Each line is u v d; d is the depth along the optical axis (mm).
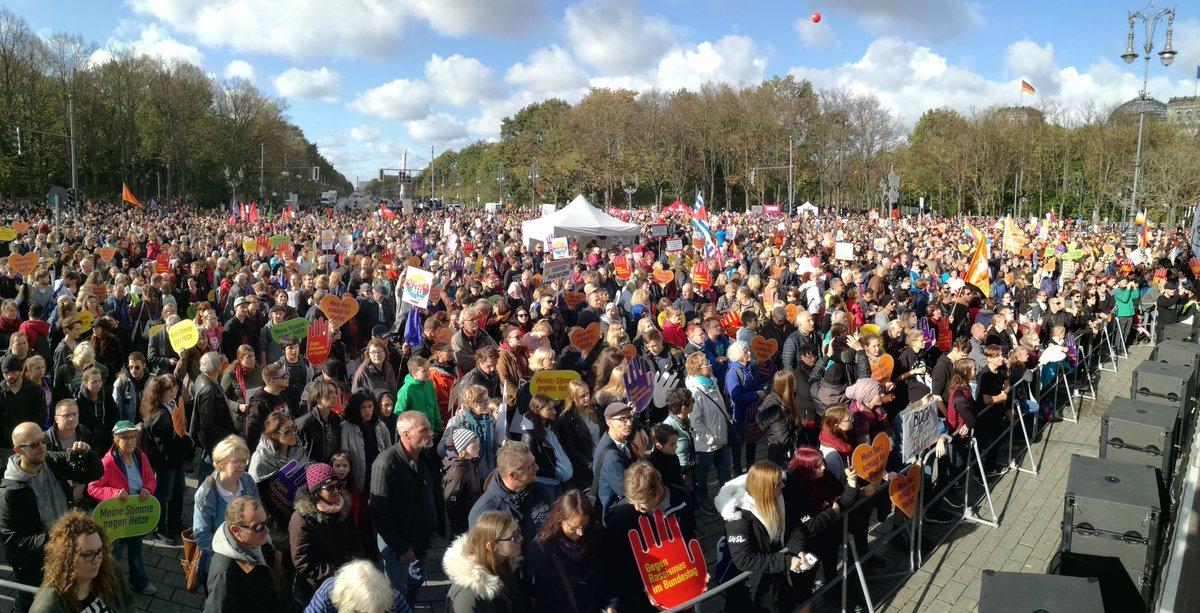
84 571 4172
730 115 80188
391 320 12844
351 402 6383
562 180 89000
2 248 21750
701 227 19656
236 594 4492
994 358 9352
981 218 62750
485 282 13984
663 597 4785
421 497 5660
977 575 7242
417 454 5645
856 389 7703
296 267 15680
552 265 14609
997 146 72938
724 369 9891
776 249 23188
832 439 6371
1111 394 14125
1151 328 19359
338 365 7941
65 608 4137
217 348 9539
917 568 7348
